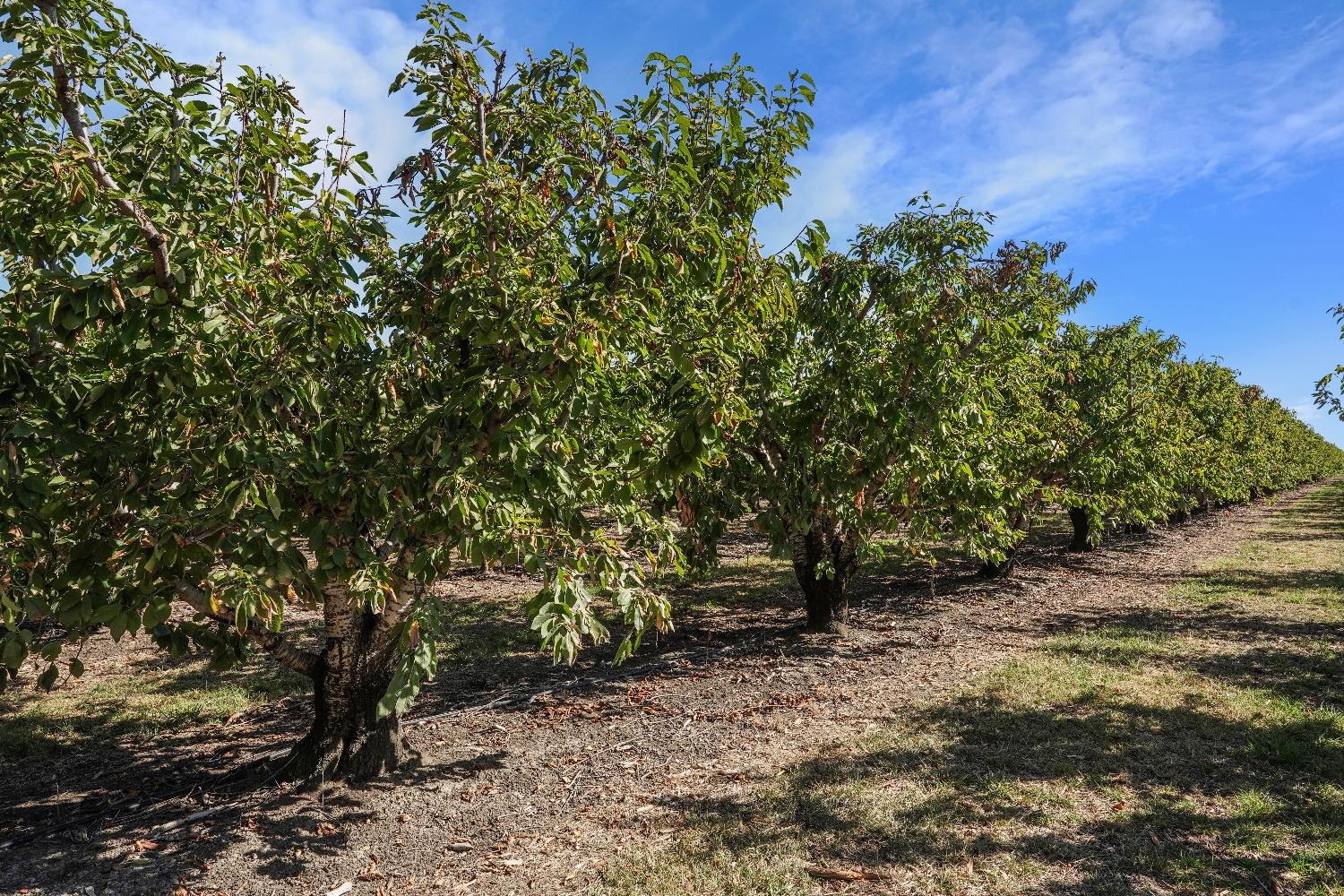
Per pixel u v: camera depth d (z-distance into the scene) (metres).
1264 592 11.80
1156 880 3.88
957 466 8.41
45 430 3.32
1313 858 4.02
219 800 5.07
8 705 7.41
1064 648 8.61
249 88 4.07
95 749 6.37
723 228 5.52
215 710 7.29
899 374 7.93
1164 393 15.42
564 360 3.82
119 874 4.10
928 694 7.01
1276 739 5.66
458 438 4.21
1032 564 15.26
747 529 20.34
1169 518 24.05
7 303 3.63
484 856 4.29
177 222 3.53
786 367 8.29
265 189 4.32
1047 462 12.06
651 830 4.54
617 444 4.87
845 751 5.67
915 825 4.47
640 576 4.53
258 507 3.66
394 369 4.24
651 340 4.69
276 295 3.96
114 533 3.68
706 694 7.24
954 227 7.79
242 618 3.61
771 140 5.43
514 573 14.48
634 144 4.99
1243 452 23.52
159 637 4.34
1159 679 7.31
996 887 3.84
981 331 7.83
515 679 8.09
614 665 8.53
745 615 11.09
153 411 3.78
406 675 4.05
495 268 3.96
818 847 4.26
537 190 4.52
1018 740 5.79
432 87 4.40
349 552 4.21
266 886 3.99
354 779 5.27
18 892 3.95
